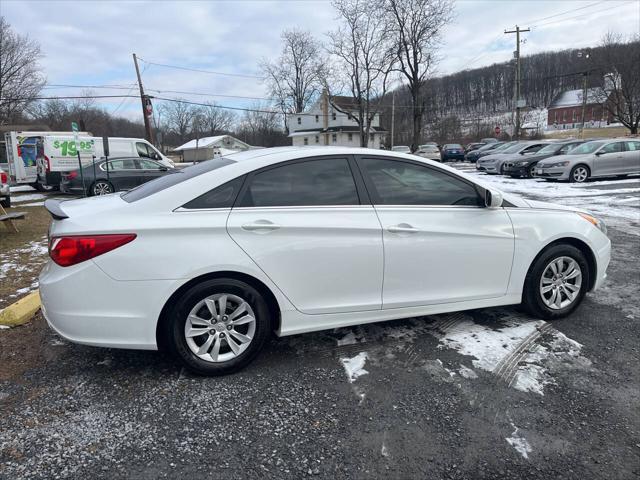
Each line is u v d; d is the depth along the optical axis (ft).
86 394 9.12
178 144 268.62
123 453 7.43
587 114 245.86
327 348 11.02
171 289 9.02
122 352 10.90
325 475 6.94
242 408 8.64
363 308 10.55
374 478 6.88
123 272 8.82
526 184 50.90
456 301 11.39
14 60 133.18
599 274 12.94
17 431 7.95
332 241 10.01
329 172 10.41
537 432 7.86
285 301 9.87
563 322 12.35
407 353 10.70
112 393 9.16
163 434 7.89
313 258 9.89
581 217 12.76
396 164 10.96
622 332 11.69
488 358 10.39
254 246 9.45
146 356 10.69
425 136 210.79
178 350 9.37
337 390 9.22
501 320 12.52
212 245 9.18
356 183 10.52
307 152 10.40
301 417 8.35
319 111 204.23
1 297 14.89
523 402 8.71
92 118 200.03
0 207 25.75
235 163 10.01
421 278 10.93
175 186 9.52
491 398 8.85
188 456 7.36
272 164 10.01
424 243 10.77
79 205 10.21
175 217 9.17
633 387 9.19
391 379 9.59
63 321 8.91
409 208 10.80
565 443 7.58
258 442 7.69
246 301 9.61
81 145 51.93
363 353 10.73
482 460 7.22
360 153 10.76
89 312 8.86
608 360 10.26
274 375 9.82
